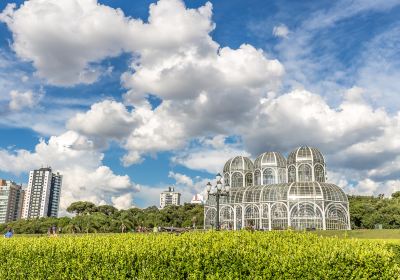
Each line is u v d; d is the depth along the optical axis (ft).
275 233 61.62
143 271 48.39
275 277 42.06
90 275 52.80
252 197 289.94
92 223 329.72
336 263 41.96
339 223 267.39
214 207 314.96
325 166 310.65
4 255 63.87
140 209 462.60
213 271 44.70
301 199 267.18
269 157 328.70
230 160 349.61
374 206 374.63
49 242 63.21
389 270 41.93
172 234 68.59
